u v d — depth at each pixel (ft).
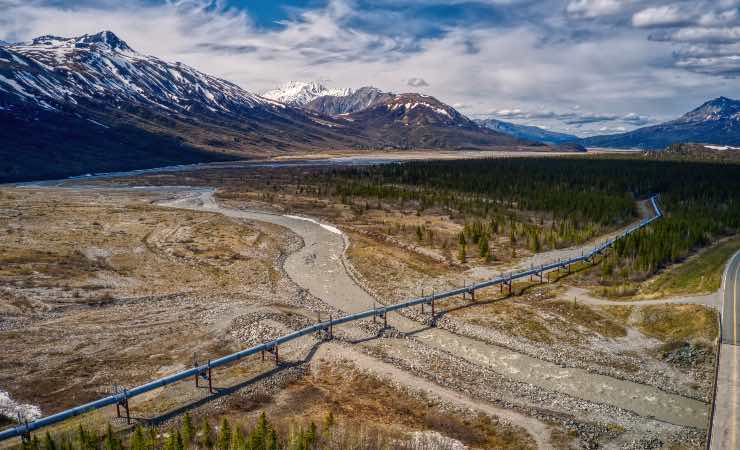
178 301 269.64
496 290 286.05
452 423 163.43
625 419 169.27
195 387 182.60
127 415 159.84
